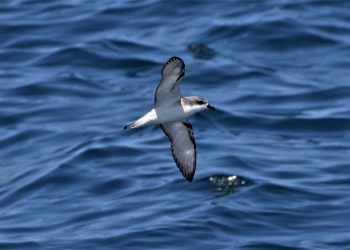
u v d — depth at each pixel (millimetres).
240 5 38781
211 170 28266
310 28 37094
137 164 28906
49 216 26641
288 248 24766
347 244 24906
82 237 25375
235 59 35531
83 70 35062
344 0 38844
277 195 27141
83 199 27312
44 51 36156
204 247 24781
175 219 25875
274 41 36625
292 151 29938
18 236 25750
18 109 32594
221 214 26016
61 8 38969
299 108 32781
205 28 37375
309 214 26312
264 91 33656
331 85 34031
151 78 34625
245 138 30750
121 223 25859
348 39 36781
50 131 31328
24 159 29891
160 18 38281
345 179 28125
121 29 37625
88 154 29312
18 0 39875
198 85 34156
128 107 32750
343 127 31578
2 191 28125
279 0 39031
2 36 37156
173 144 21406
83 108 32750
